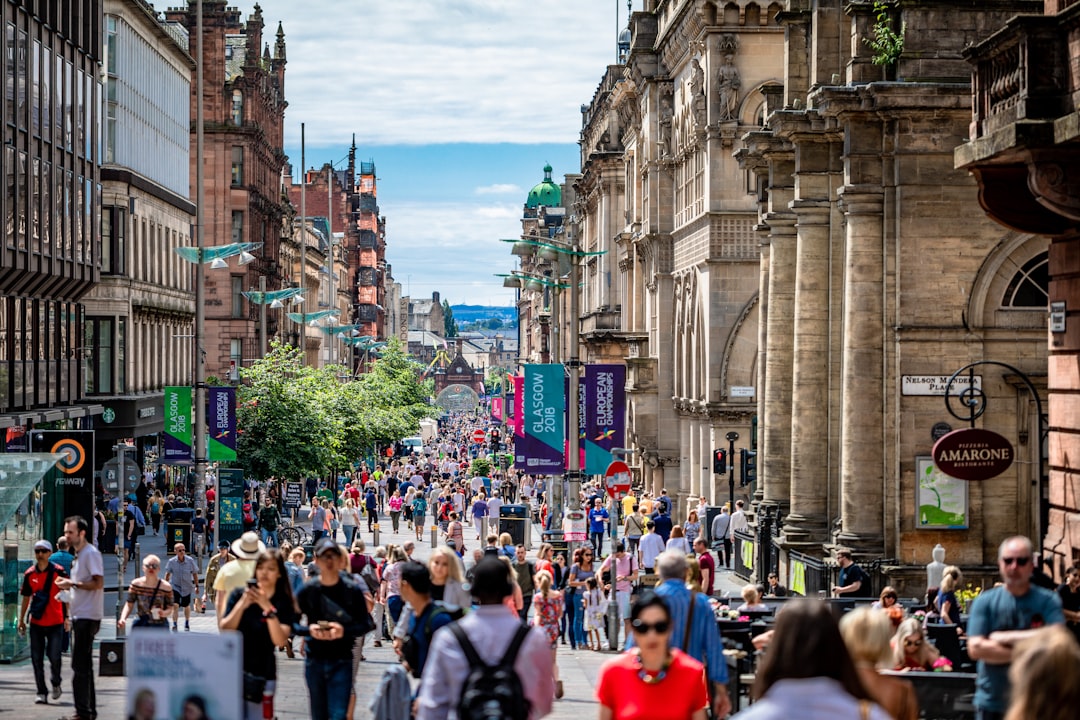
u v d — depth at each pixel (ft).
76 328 216.54
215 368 377.30
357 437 272.10
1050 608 44.29
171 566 108.27
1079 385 79.00
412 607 52.85
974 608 44.98
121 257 249.14
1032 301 120.78
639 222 291.58
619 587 115.44
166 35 288.30
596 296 370.73
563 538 166.61
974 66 79.77
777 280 157.89
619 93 301.22
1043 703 29.27
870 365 124.36
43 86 192.54
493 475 386.73
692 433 236.22
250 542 67.51
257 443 223.30
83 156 213.05
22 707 76.69
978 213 120.67
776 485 158.20
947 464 92.73
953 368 120.78
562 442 175.83
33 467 97.14
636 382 268.00
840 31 139.03
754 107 219.61
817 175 142.20
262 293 284.82
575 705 83.30
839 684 29.19
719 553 187.01
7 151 176.45
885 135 122.11
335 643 55.21
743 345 221.05
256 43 396.16
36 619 77.92
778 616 30.37
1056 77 73.36
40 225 190.90
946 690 51.90
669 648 41.09
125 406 248.32
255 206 383.24
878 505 125.18
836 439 141.90
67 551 87.35
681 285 250.37
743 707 60.13
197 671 39.50
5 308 180.86
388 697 51.78
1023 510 120.78
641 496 250.37
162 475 277.03
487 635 39.29
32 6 186.19
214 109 374.84
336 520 198.18
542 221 645.92
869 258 123.95
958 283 120.78
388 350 555.69
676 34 242.58
